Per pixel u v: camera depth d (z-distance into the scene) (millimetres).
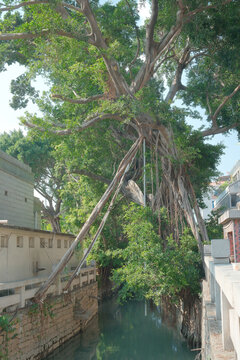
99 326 24984
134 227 19391
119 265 36844
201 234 21188
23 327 14656
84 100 20312
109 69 18828
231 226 15617
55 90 19844
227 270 5836
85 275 27672
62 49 18625
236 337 4160
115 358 17391
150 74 20906
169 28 21719
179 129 21656
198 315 16609
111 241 34344
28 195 27453
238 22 19203
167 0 18844
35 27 17109
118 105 18703
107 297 37781
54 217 49312
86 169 28906
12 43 26938
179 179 21047
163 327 23953
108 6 22422
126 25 20750
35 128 19656
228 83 24422
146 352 18234
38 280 17078
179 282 17172
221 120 27250
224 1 18078
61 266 17250
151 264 17578
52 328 18188
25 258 18453
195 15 18703
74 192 36344
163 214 20672
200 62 26625
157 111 20250
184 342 19016
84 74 20406
